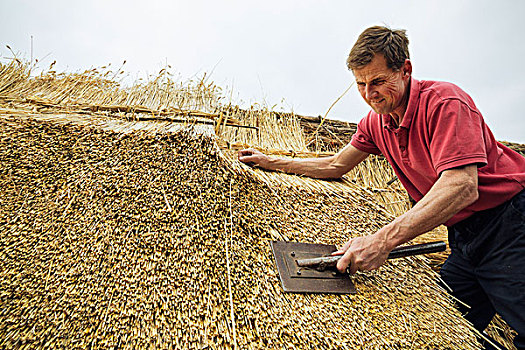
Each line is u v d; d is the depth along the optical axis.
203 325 1.14
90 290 1.18
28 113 1.97
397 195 3.06
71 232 1.34
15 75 2.75
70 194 1.47
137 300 1.17
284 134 2.95
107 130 1.79
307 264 1.46
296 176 2.14
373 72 1.63
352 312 1.38
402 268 1.72
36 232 1.34
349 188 2.19
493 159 1.66
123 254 1.29
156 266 1.27
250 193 1.66
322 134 3.40
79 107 2.31
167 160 1.65
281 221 1.64
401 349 1.32
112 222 1.39
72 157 1.63
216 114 2.47
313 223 1.72
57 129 1.75
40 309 1.13
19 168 1.55
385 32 1.64
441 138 1.54
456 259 2.00
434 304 1.61
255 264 1.40
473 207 1.64
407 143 1.80
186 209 1.47
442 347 1.40
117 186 1.51
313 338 1.23
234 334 1.12
